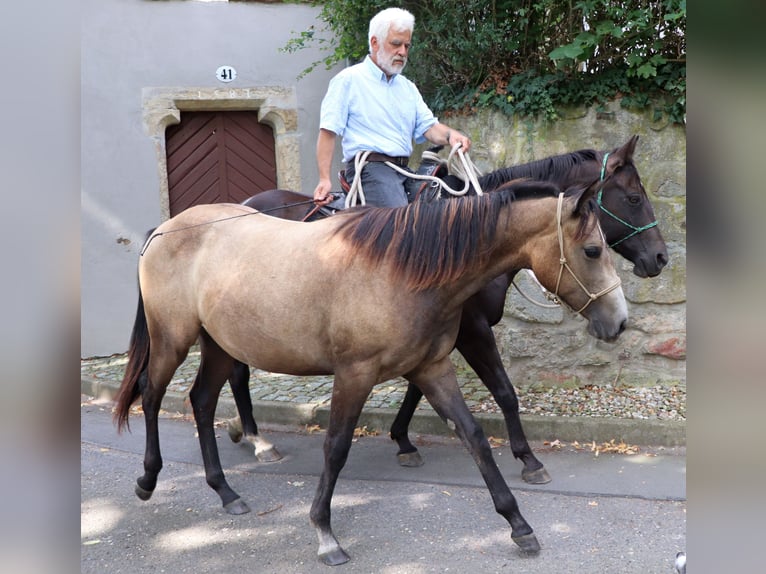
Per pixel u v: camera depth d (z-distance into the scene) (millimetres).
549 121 4805
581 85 4789
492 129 4984
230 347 3014
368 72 3525
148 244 3309
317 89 6602
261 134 6773
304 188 6672
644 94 4703
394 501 3416
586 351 4812
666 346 4758
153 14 6227
